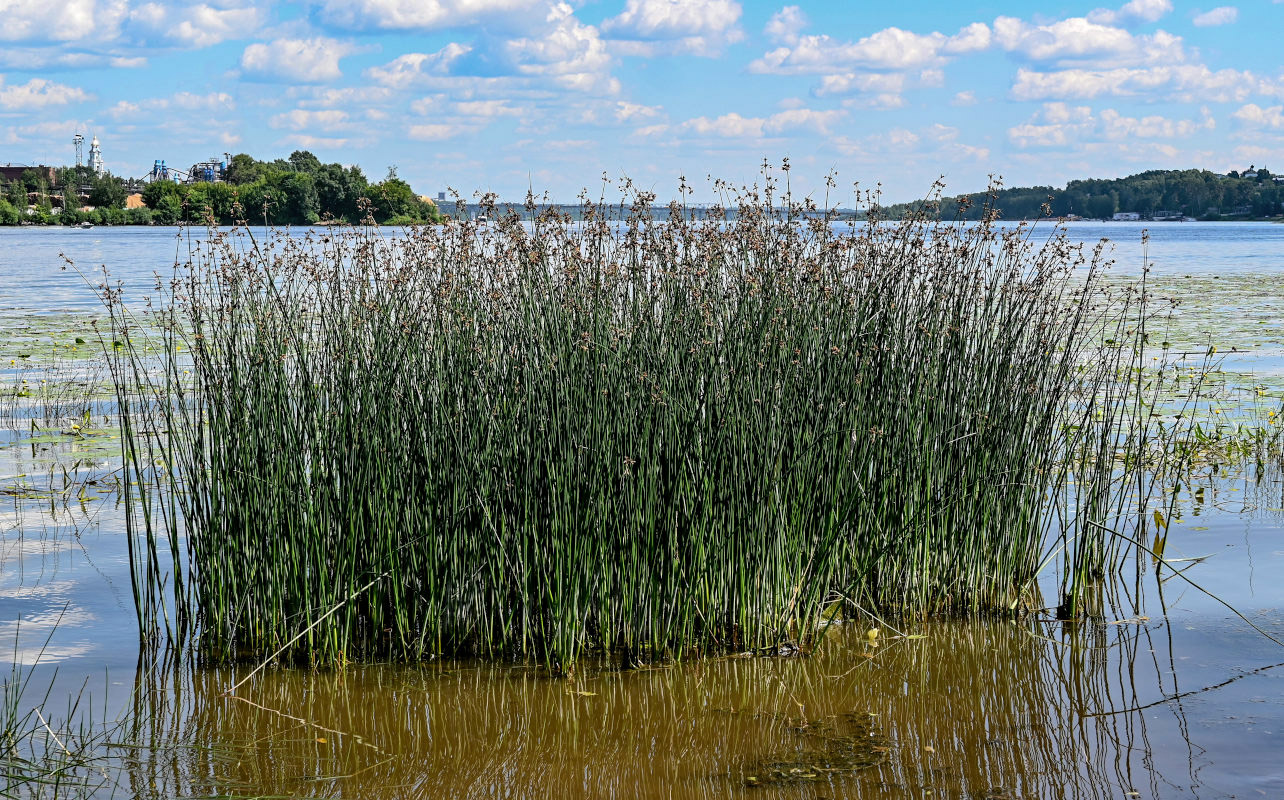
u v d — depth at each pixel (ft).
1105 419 21.08
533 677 16.07
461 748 13.66
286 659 16.55
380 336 17.57
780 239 18.89
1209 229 296.51
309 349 17.85
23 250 140.56
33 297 73.41
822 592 17.43
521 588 16.49
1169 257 126.11
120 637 17.26
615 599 16.76
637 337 17.28
